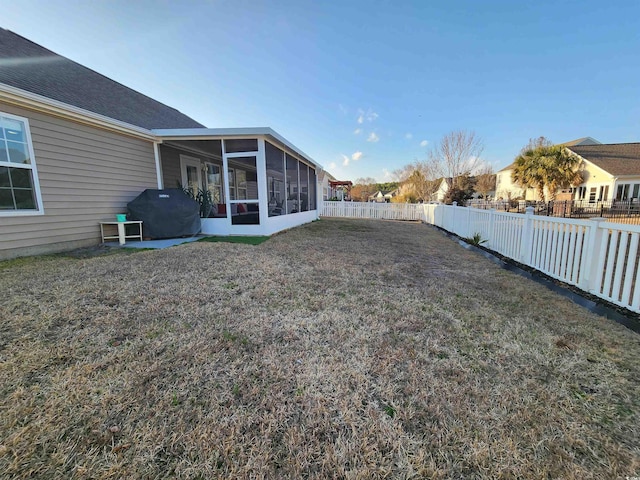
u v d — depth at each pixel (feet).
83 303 9.34
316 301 10.11
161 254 16.44
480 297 10.95
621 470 4.04
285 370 6.23
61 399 5.20
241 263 14.84
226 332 7.79
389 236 28.14
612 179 61.72
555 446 4.43
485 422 4.88
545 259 13.80
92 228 19.19
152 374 5.97
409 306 9.86
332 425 4.80
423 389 5.69
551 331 8.21
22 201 15.61
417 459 4.21
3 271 12.62
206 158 35.29
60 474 3.85
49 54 24.89
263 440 4.49
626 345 7.47
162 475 3.90
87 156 18.63
